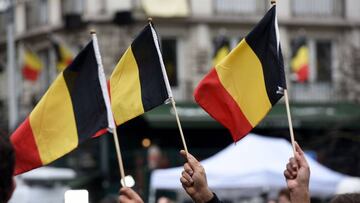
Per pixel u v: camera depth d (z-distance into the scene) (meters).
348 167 35.88
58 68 38.88
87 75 8.72
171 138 45.97
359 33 48.72
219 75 9.58
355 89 46.94
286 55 46.81
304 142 42.84
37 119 8.86
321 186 23.58
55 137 8.83
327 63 48.22
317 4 48.62
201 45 46.75
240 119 9.55
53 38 39.59
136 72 9.31
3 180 5.64
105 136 43.78
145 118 42.72
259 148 23.69
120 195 6.80
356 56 47.06
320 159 35.84
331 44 48.75
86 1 46.44
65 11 48.03
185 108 43.62
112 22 44.66
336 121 43.44
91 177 43.03
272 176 23.17
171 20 46.56
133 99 9.28
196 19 46.81
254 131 43.41
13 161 5.68
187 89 46.56
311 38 48.44
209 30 47.03
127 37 45.75
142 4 46.34
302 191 7.59
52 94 8.83
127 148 45.19
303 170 7.63
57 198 26.42
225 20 47.06
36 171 28.09
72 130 8.76
